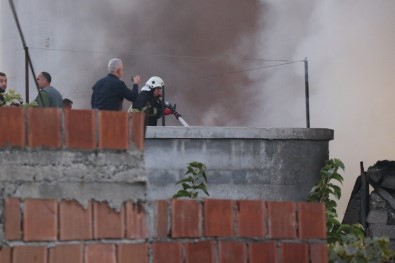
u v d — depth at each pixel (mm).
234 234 13836
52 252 12688
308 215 14258
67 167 13008
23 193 12820
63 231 12797
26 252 12602
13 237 12578
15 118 12953
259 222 14000
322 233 14289
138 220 13219
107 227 13039
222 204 13828
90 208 12992
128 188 13203
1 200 12727
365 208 35562
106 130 13227
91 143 13141
